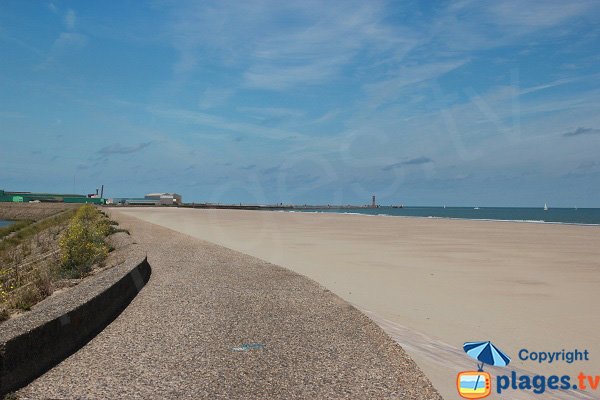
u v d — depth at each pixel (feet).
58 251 70.28
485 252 65.82
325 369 19.62
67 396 16.94
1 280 50.03
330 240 86.48
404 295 36.42
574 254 63.16
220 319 27.73
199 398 16.76
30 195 492.54
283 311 29.91
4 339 17.69
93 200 489.67
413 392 17.39
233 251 65.05
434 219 187.11
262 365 20.06
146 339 23.80
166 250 64.85
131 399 16.67
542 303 33.60
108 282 30.60
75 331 23.21
